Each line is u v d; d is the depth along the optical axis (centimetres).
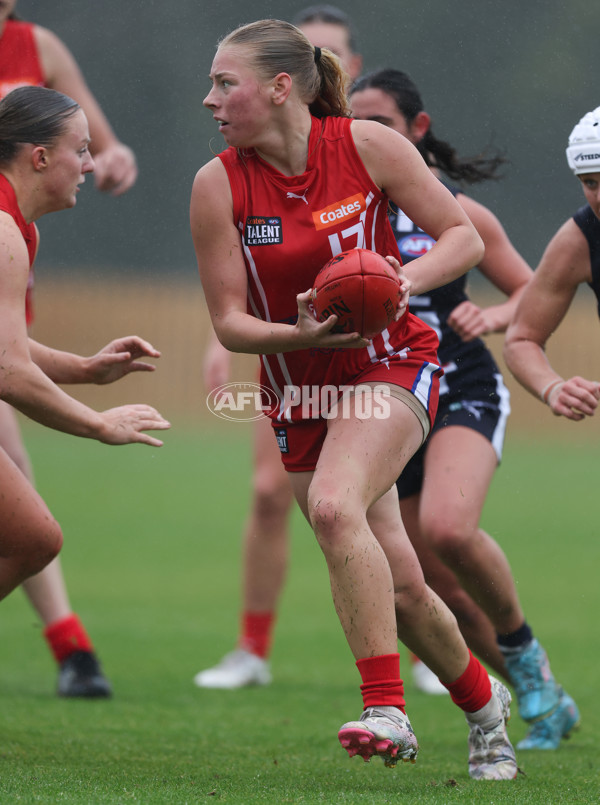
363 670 1083
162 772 1231
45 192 1225
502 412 1608
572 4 2478
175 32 3694
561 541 3850
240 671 2017
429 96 2325
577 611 2783
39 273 7125
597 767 1349
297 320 1141
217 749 1433
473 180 1684
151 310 7600
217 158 1172
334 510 1070
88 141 1249
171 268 7488
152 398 7825
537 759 1416
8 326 1150
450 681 1241
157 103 3794
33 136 1202
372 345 1180
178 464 6128
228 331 1152
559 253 1436
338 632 2631
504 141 2539
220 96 1138
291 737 1543
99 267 7225
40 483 5256
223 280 1168
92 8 3603
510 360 1485
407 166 1166
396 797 1076
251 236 1159
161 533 4047
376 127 1173
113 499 4844
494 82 2409
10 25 1911
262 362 1231
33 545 1238
